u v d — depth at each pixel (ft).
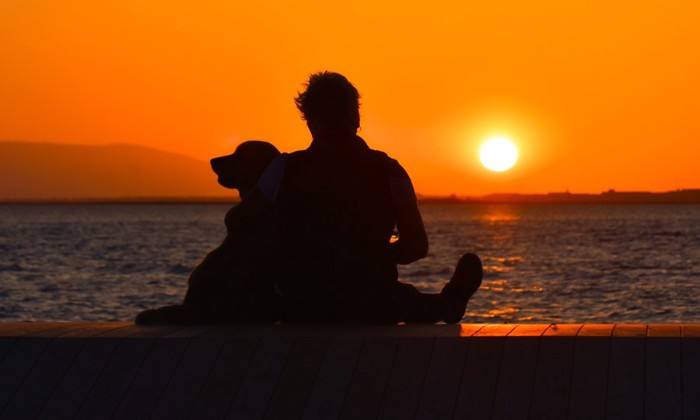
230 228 26.30
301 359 21.35
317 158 25.38
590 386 19.36
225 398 20.53
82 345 22.49
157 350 22.13
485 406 19.35
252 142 27.73
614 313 119.96
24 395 21.26
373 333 22.39
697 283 161.48
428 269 200.75
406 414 19.48
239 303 25.82
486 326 22.98
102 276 180.75
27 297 139.54
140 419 20.34
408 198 25.38
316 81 25.54
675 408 18.52
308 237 25.27
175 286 159.84
